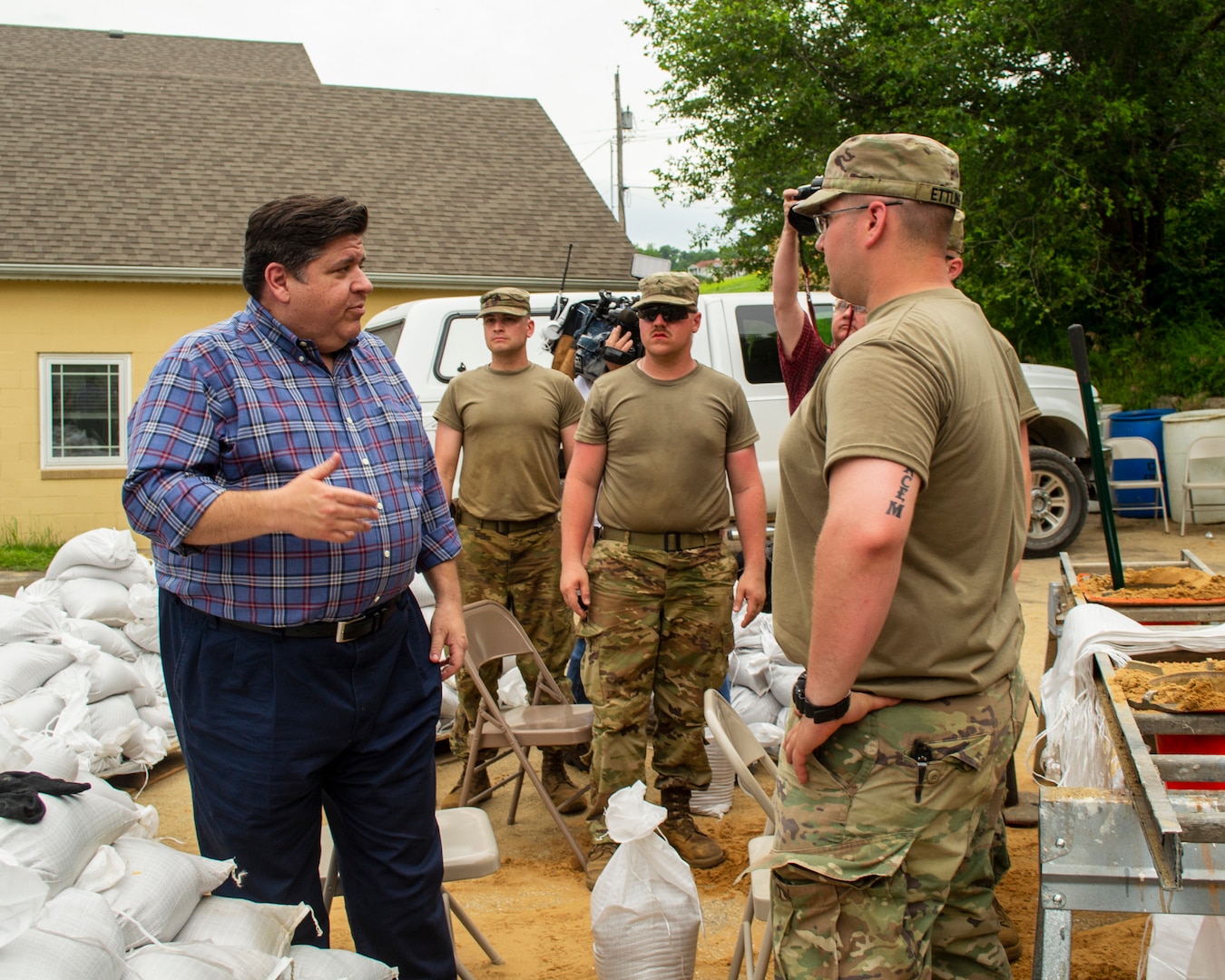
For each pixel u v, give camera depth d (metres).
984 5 11.73
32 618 4.47
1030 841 3.71
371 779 2.47
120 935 1.76
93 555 4.97
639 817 2.74
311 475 2.08
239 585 2.24
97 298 11.88
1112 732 2.07
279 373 2.32
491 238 13.60
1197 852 1.71
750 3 13.22
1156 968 2.25
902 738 1.88
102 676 4.42
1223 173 13.41
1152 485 10.12
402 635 2.49
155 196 12.75
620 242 14.05
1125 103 11.64
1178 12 11.93
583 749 4.88
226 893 2.35
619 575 3.69
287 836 2.35
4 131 13.20
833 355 1.98
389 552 2.36
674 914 2.69
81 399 11.91
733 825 4.15
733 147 14.20
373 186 13.95
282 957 1.99
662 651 3.80
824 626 1.77
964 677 1.89
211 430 2.22
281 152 14.12
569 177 15.09
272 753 2.28
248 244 2.31
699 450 3.66
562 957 3.14
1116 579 3.20
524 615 4.78
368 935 2.55
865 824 1.89
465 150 15.14
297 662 2.28
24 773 1.92
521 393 4.68
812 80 13.29
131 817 2.02
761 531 3.85
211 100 14.76
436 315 6.79
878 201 1.96
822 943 1.93
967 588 1.88
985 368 1.89
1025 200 12.29
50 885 1.75
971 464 1.84
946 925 2.15
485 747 4.12
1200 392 12.40
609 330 5.24
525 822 4.30
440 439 4.81
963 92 12.44
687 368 3.76
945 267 2.02
